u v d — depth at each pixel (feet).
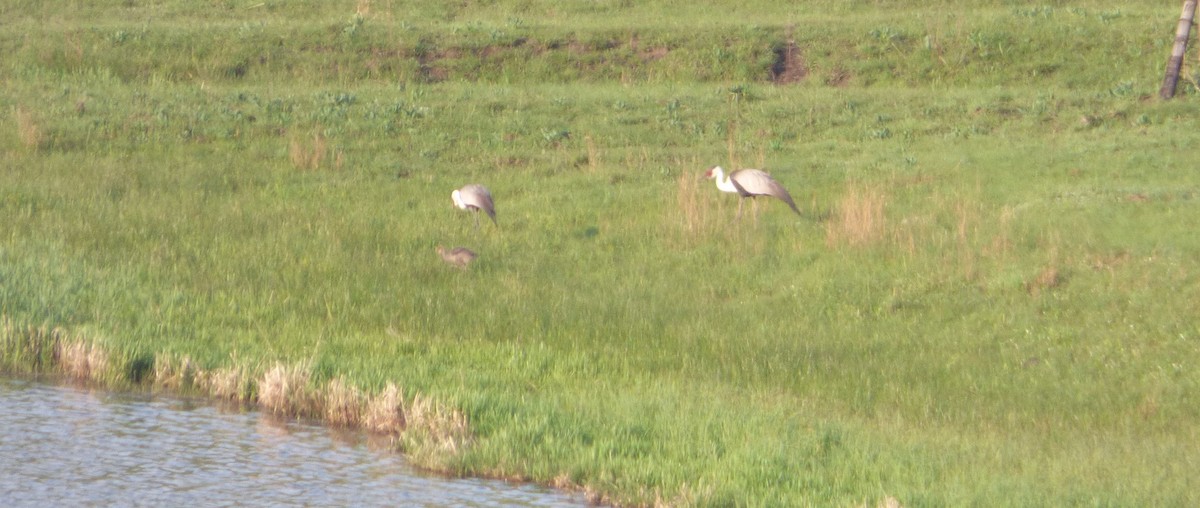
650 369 47.06
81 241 61.26
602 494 34.60
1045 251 58.18
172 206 69.21
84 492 34.22
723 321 53.78
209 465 36.94
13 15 115.14
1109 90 94.02
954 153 79.87
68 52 100.22
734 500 32.71
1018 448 37.93
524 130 87.92
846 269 59.06
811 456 36.40
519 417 39.88
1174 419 42.91
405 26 110.93
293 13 119.14
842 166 78.33
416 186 75.82
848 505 31.78
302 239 63.77
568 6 120.78
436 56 105.91
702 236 64.54
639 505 33.73
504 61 105.60
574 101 94.17
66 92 92.12
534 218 69.10
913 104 92.43
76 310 50.93
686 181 70.08
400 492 35.04
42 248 59.62
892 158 79.61
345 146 83.30
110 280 55.21
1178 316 51.01
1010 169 74.69
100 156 79.41
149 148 81.97
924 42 105.29
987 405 43.91
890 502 31.09
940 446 37.83
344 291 55.47
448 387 42.65
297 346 47.91
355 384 42.75
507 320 52.54
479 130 87.76
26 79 95.86
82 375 45.70
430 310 53.47
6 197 67.87
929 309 54.70
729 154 82.07
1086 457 37.09
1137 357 48.47
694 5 120.78
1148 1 117.39
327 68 102.94
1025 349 49.90
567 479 35.68
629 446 37.40
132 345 46.01
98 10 118.32
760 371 47.09
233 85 99.50
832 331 52.70
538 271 60.49
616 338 50.93
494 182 76.84
